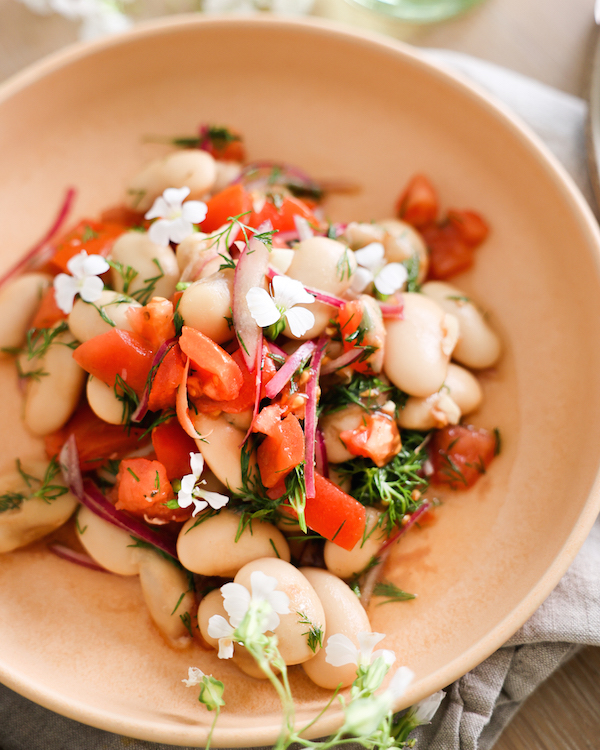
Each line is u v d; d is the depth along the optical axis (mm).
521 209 320
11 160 327
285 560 285
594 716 310
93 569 302
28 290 315
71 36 358
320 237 290
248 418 274
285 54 329
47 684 280
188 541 280
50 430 303
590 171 326
